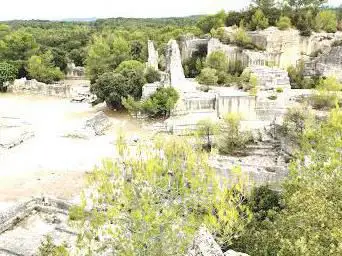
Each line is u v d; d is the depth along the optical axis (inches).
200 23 4530.0
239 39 3782.0
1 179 2143.2
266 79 3139.8
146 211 807.1
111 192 893.2
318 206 933.2
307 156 1536.7
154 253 799.7
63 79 4694.9
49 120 3152.1
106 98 3265.3
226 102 2805.1
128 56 4111.7
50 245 1119.6
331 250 792.9
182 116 2832.2
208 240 820.0
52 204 1628.9
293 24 3956.7
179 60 3442.4
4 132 2765.7
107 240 918.4
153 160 961.5
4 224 1471.5
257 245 1021.8
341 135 1421.0
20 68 4424.2
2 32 5629.9
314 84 3346.5
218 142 2333.9
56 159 2410.2
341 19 4419.3
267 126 2509.8
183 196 932.6
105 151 2527.1
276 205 1558.8
